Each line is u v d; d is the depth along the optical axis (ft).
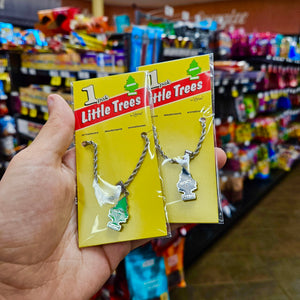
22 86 7.97
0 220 2.49
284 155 12.93
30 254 2.58
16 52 7.48
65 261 2.77
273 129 11.68
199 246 7.31
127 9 18.62
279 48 11.24
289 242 7.94
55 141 2.71
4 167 7.64
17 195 2.54
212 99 2.86
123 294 5.39
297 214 9.41
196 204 2.77
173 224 3.23
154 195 2.72
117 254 3.01
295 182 12.00
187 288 6.29
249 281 6.51
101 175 2.83
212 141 2.81
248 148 10.43
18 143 7.95
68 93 6.57
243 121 9.30
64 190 2.76
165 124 2.91
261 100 10.62
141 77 2.85
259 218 9.14
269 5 16.17
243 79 8.04
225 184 9.35
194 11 18.10
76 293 2.78
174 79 2.90
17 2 7.74
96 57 5.99
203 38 7.39
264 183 11.15
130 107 2.84
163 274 5.29
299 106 15.30
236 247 7.69
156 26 7.24
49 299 2.67
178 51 6.56
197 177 2.79
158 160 2.88
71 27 6.84
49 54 6.81
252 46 9.71
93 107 2.89
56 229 2.68
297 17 15.69
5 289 2.58
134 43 5.73
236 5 16.97
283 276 6.68
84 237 2.75
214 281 6.50
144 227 2.69
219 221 2.77
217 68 7.48
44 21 7.13
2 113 7.74
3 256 2.50
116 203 2.73
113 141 2.84
